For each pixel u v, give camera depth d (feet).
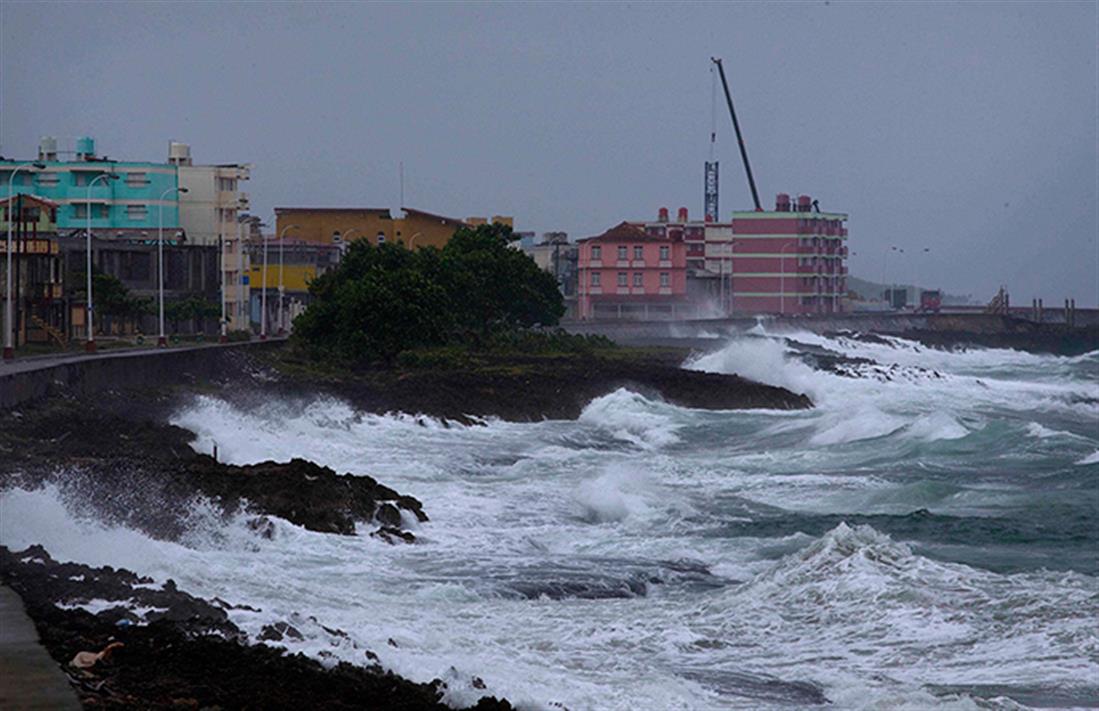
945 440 240.12
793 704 81.10
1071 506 168.35
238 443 203.41
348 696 69.87
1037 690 83.82
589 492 166.20
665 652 93.76
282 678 71.41
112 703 60.90
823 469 215.31
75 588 87.97
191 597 90.48
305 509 140.36
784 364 381.60
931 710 77.97
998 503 171.73
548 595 114.21
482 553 133.69
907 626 98.43
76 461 152.87
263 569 116.16
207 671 70.59
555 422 291.17
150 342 387.96
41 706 58.75
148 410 223.92
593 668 87.92
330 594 107.45
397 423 264.93
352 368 349.20
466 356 366.43
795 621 101.35
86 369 221.05
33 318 357.00
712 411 307.99
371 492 153.07
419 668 80.23
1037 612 99.45
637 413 292.81
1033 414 341.00
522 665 86.58
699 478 198.39
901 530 151.53
